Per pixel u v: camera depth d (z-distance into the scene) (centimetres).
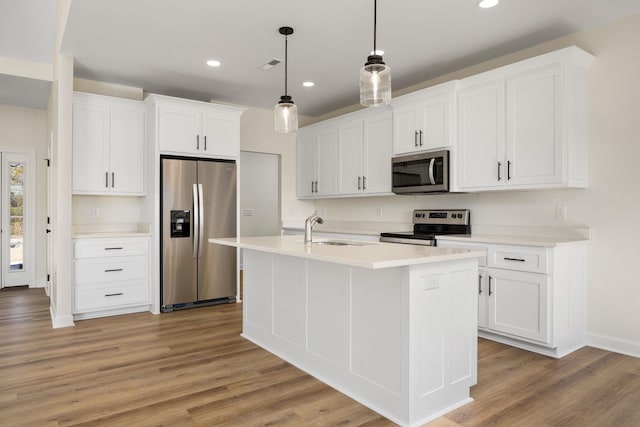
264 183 789
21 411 216
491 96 347
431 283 212
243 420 207
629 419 208
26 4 368
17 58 458
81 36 330
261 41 338
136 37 331
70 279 380
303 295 277
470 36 330
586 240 319
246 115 557
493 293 324
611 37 308
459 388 226
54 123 423
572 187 312
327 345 256
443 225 427
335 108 567
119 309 421
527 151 323
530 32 324
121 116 432
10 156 561
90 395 235
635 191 298
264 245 275
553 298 289
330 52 362
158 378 260
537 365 279
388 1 273
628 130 301
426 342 209
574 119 307
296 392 241
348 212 568
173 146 434
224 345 326
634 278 299
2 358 293
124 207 461
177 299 438
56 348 315
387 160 450
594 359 290
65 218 379
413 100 411
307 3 276
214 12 288
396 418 208
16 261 574
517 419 208
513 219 372
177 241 437
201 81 443
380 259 191
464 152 368
